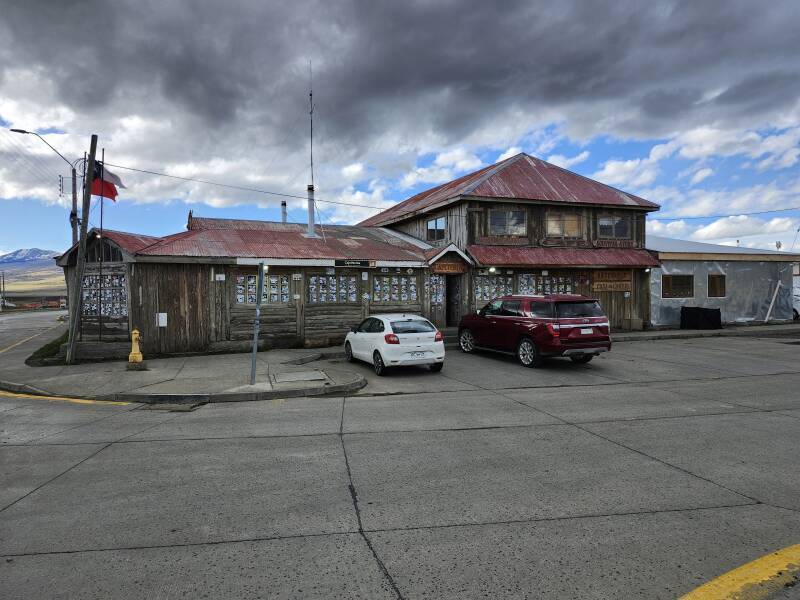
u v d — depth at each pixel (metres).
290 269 15.79
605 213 21.61
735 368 12.41
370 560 3.48
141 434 6.78
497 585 3.16
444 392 9.74
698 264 22.36
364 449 6.02
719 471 5.22
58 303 71.44
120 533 3.89
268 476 5.13
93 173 13.04
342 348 15.84
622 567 3.37
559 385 10.42
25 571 3.35
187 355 14.22
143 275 14.04
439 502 4.46
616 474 5.14
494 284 19.36
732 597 3.03
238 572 3.33
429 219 22.03
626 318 21.44
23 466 5.48
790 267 23.94
